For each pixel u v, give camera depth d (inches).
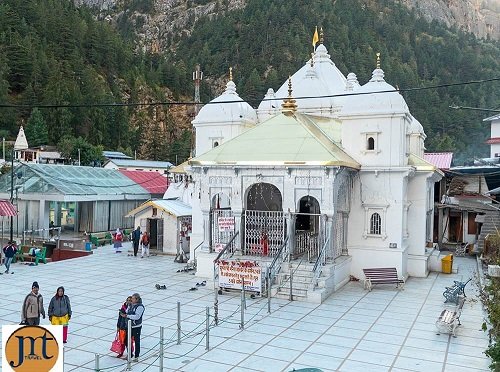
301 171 907.4
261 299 845.8
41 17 5590.6
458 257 1382.9
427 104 5319.9
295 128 997.2
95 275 1030.4
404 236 1036.5
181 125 6279.5
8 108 4062.5
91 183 1695.4
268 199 1106.1
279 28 7628.0
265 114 1323.8
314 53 1449.3
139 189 1859.0
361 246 1024.2
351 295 888.9
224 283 876.0
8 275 1011.3
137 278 1004.6
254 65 7003.0
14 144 3508.9
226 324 698.8
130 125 5438.0
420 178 1096.8
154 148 5413.4
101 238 1567.4
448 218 1576.0
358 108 1034.1
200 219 1155.3
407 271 1079.6
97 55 6028.5
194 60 7844.5
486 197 1381.6
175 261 1203.9
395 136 1011.9
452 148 4323.3
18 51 4616.1
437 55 7052.2
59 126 4168.3
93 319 709.3
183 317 729.6
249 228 986.7
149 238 1362.0
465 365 555.2
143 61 6934.1
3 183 1596.9
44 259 1187.3
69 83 4630.9
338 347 609.9
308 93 1270.9
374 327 695.7
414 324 712.4
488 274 976.9
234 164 946.1
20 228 1540.4
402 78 5728.3
